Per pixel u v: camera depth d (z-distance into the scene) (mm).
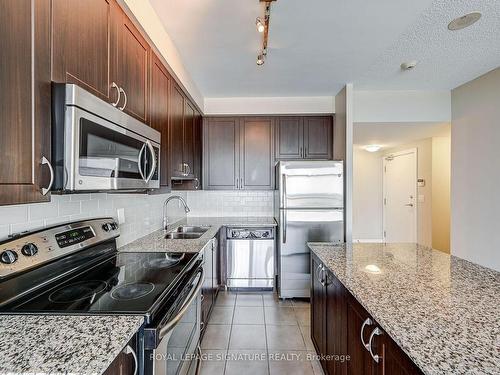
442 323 997
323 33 2275
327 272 1846
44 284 1293
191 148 3307
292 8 1935
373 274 1556
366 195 6426
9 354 772
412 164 5441
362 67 2957
